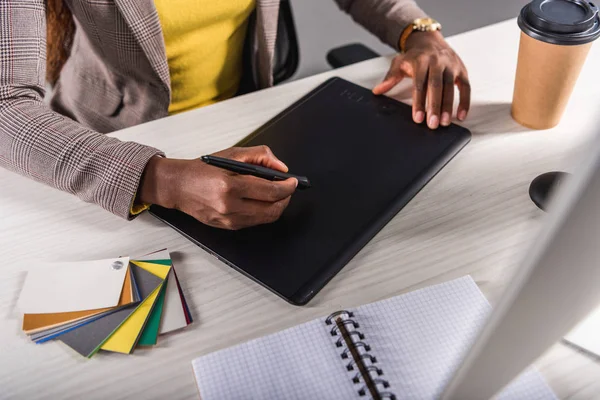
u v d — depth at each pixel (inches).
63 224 27.4
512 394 20.1
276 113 34.6
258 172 26.8
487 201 28.4
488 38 40.8
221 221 26.0
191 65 42.9
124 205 26.5
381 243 26.2
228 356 21.5
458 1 92.1
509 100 35.3
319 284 24.1
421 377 20.7
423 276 24.7
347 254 25.3
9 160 28.7
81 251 26.0
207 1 39.5
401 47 40.8
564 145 31.7
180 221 27.3
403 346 21.8
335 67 47.2
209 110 35.0
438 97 33.8
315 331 22.4
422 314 22.9
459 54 39.3
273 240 26.0
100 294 23.5
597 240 10.2
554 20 28.4
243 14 42.5
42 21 31.9
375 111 34.1
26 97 30.7
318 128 32.7
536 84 30.6
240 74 48.8
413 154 30.7
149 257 25.4
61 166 27.6
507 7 90.5
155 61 36.4
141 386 20.9
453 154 30.9
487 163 30.6
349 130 32.5
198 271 25.1
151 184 26.9
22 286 24.4
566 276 11.1
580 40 28.0
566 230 10.1
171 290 24.0
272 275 24.5
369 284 24.4
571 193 9.7
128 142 28.5
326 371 21.1
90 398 20.5
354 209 27.4
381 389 20.3
